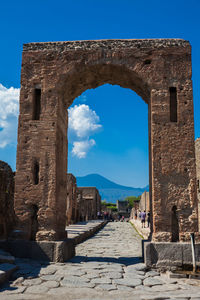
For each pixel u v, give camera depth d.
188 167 10.18
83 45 11.20
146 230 20.83
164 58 10.86
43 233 10.06
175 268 9.20
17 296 6.50
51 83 11.04
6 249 10.00
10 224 11.94
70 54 11.15
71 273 8.28
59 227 10.87
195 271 8.84
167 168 10.16
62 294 6.71
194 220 9.80
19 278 7.61
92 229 21.67
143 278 8.19
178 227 9.87
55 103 10.92
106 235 21.36
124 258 10.91
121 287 7.29
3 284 7.28
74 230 18.92
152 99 10.59
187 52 10.87
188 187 10.06
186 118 10.47
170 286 7.59
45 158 10.57
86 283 7.46
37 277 7.89
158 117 10.46
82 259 10.38
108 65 11.04
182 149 10.28
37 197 10.37
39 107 11.28
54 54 11.22
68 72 11.05
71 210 25.45
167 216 9.85
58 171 10.93
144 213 25.17
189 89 10.64
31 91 11.09
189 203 9.94
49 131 10.73
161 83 10.69
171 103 10.85
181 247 9.38
